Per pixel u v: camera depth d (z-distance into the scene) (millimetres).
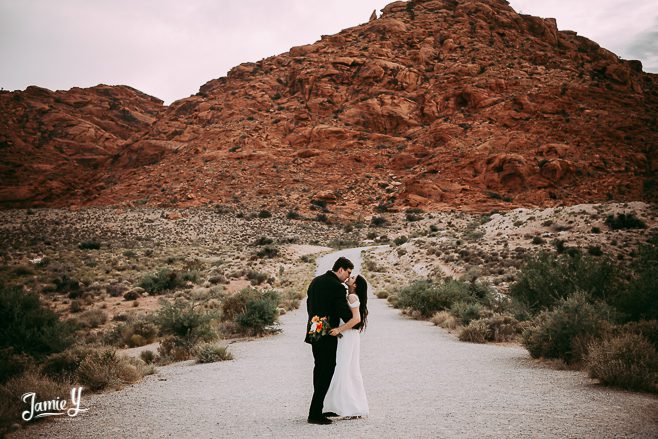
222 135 145125
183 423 5617
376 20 185250
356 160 130625
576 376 7777
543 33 174250
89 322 20562
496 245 47000
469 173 113562
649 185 106250
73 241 74250
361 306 5820
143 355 11695
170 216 99562
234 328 15727
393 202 111188
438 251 50094
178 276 36406
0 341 11078
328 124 141500
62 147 186375
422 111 141000
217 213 106500
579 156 115250
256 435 5012
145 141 154625
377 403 6344
